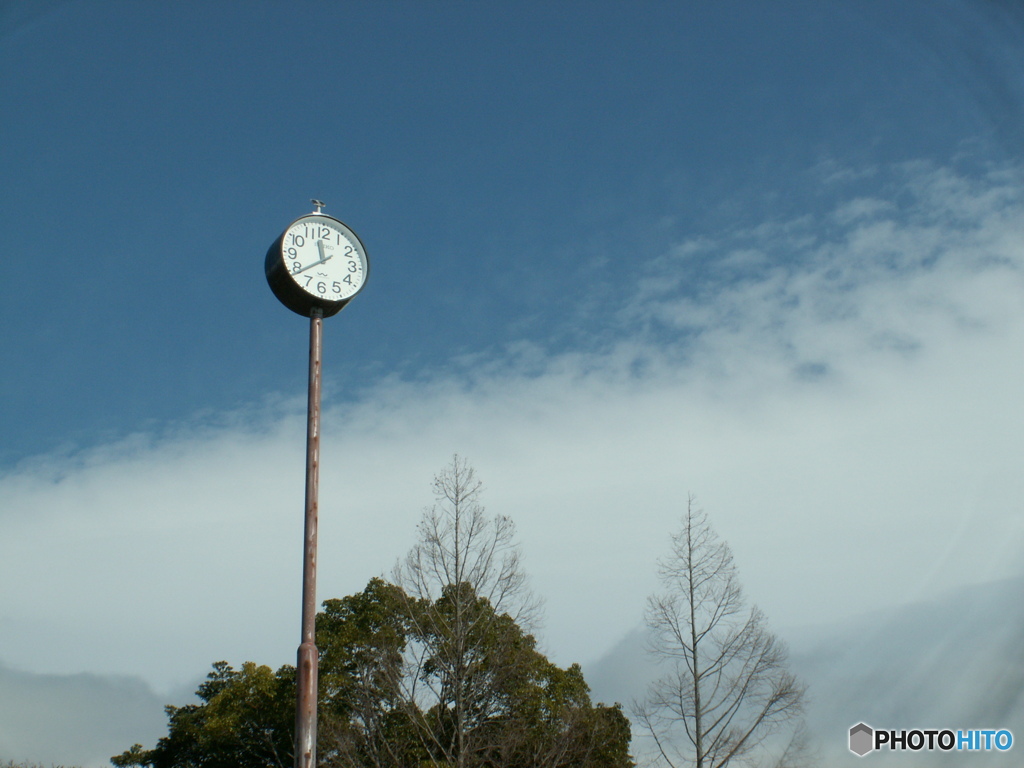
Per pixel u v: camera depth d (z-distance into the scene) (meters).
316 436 9.50
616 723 31.61
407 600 27.70
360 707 27.67
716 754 22.88
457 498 26.91
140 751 41.25
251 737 34.66
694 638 24.56
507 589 26.14
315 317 10.62
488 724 26.38
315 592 8.57
